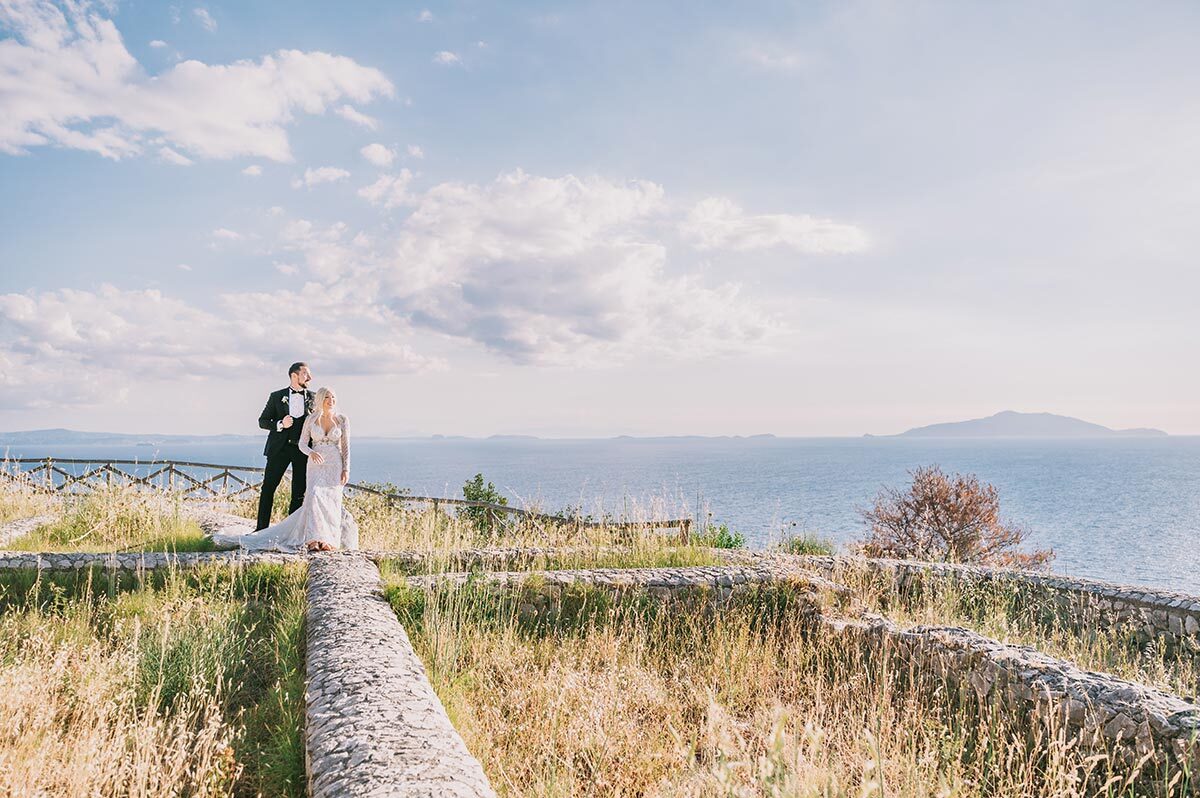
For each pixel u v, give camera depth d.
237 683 5.11
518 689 5.26
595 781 4.00
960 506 18.72
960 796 3.93
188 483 15.90
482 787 2.88
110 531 10.09
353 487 15.58
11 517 11.92
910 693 5.68
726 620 7.49
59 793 3.32
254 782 3.80
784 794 2.35
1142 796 4.43
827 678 6.29
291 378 9.41
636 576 7.90
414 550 8.88
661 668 6.28
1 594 6.62
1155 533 58.16
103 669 4.64
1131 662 7.62
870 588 9.04
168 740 3.87
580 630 7.01
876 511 19.98
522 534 12.03
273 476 9.29
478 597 6.95
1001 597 9.16
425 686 4.06
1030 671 5.33
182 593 6.80
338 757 3.08
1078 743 4.83
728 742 2.65
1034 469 198.12
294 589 6.95
